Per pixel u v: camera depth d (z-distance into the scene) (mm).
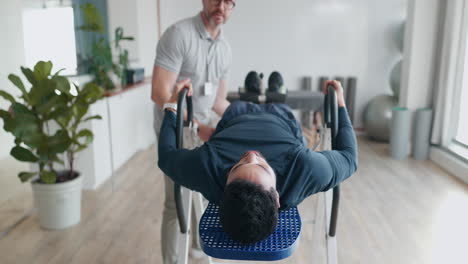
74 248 2422
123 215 2906
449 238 2566
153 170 3953
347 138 1271
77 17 3787
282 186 1103
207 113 2023
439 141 4191
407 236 2590
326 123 1464
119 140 3859
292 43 5215
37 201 2633
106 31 4391
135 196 3277
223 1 1746
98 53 3654
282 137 1220
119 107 3828
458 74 3953
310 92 4262
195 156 1163
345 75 5301
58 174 2777
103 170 3521
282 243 1103
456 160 3779
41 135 2385
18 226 2713
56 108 2375
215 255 1095
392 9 5102
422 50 4219
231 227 1000
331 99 1280
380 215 2910
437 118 4145
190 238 2582
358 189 3438
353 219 2844
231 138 1227
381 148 4773
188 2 5125
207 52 1876
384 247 2447
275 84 2676
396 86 4820
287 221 1226
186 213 1570
